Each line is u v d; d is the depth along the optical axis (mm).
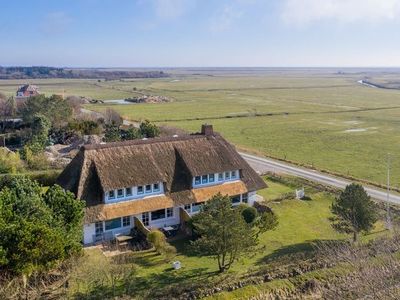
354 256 36844
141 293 39594
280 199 67375
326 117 168875
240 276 43031
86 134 110812
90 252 47750
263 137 129375
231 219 42156
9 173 69938
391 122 155500
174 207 55938
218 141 62938
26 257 35062
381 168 92688
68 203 42250
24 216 38719
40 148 87188
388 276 27531
